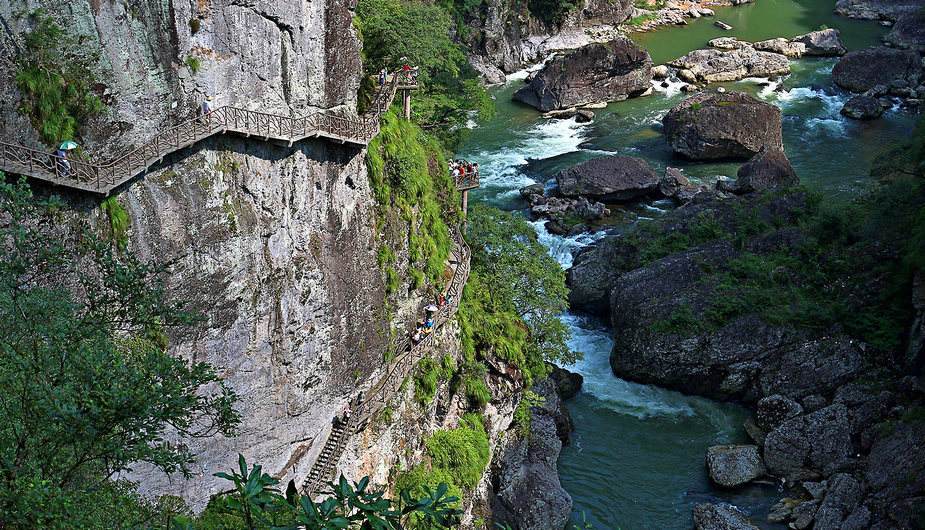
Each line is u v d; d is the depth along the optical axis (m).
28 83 32.97
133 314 25.22
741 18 128.88
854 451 53.25
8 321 21.80
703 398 60.47
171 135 36.41
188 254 37.38
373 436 45.59
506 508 50.12
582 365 63.66
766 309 61.47
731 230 69.31
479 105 73.88
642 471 54.56
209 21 36.94
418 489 45.31
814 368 58.59
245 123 38.44
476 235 57.81
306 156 41.22
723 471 52.91
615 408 59.78
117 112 35.25
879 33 121.44
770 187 76.75
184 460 24.30
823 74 105.81
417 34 57.38
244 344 39.94
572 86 95.69
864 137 89.06
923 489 47.28
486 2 104.75
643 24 124.44
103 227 34.72
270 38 38.84
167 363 22.53
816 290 63.69
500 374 52.50
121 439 22.12
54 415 20.22
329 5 41.12
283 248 40.84
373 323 46.06
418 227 49.75
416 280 48.75
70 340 22.27
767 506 51.41
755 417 57.94
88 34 34.19
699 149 83.38
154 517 27.97
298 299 41.69
